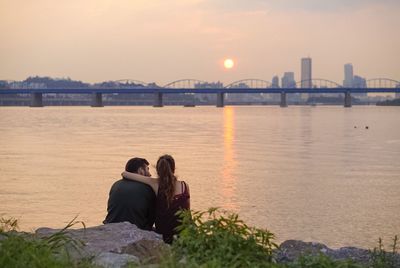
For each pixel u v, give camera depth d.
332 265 6.13
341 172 40.44
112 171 39.62
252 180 35.44
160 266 5.52
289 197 28.73
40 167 42.34
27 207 24.84
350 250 8.37
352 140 81.81
